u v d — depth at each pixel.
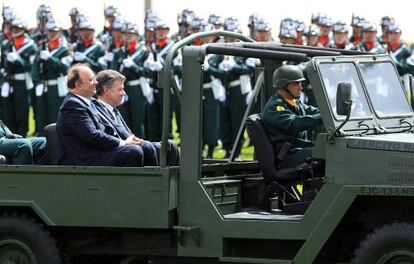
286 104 11.04
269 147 10.99
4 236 10.84
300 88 11.10
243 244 10.62
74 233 11.13
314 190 10.70
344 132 10.33
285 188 11.03
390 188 9.92
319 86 10.45
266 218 10.41
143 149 11.15
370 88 10.81
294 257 10.41
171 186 10.52
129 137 11.29
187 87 10.59
